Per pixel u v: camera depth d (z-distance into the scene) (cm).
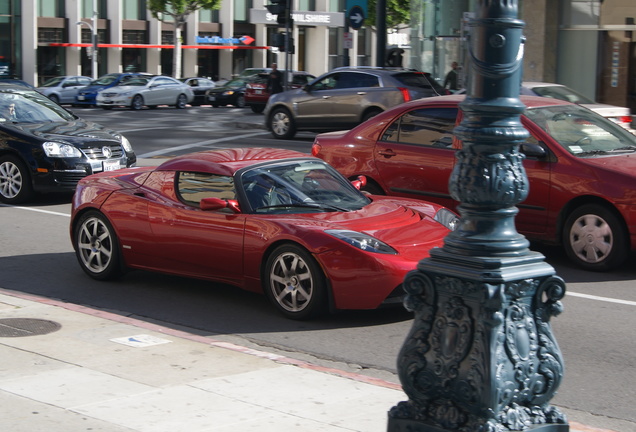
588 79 2561
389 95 2209
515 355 424
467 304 426
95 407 544
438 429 431
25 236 1174
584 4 2538
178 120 3197
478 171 430
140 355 662
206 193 849
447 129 1067
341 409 551
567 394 614
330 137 1176
